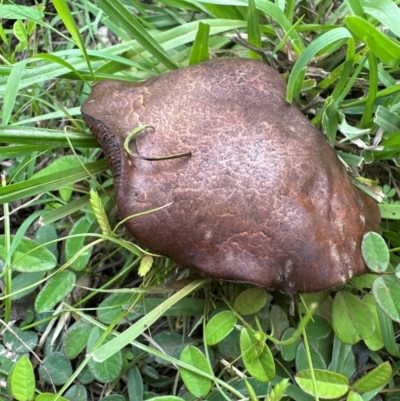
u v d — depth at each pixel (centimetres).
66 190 30
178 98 24
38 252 27
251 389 23
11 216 32
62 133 26
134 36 28
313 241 22
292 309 25
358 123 29
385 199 28
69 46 34
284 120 24
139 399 26
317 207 23
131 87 25
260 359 24
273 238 22
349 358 26
